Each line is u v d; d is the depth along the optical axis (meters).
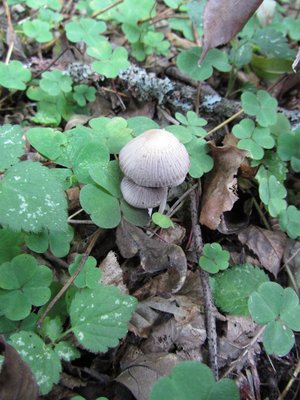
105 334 0.13
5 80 0.20
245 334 0.16
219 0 0.17
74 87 0.21
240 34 0.24
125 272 0.16
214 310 0.16
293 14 0.29
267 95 0.20
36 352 0.12
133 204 0.16
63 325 0.15
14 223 0.13
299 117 0.22
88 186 0.16
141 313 0.16
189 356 0.15
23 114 0.21
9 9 0.25
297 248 0.18
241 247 0.18
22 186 0.14
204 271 0.16
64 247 0.15
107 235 0.17
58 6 0.23
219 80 0.24
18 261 0.14
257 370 0.16
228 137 0.20
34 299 0.14
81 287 0.14
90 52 0.21
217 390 0.12
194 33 0.25
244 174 0.19
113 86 0.22
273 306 0.15
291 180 0.20
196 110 0.21
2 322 0.14
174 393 0.12
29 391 0.11
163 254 0.16
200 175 0.18
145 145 0.15
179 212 0.18
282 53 0.24
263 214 0.19
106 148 0.17
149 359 0.15
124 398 0.14
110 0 0.25
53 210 0.14
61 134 0.17
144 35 0.24
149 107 0.22
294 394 0.15
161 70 0.24
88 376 0.14
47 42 0.24
